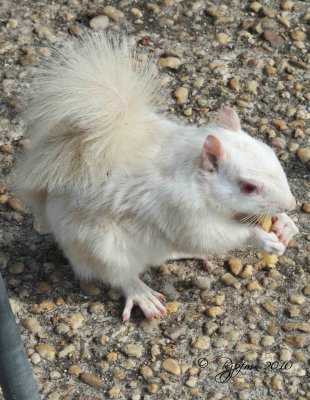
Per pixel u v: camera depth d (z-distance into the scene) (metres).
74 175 4.67
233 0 7.02
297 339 4.98
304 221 5.59
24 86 6.41
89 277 5.18
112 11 6.96
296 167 5.91
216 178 4.59
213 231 4.75
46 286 5.29
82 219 4.82
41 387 4.80
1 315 3.74
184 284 5.31
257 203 4.58
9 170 5.92
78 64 4.50
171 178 4.63
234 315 5.12
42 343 5.01
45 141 4.64
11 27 6.85
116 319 5.13
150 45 6.73
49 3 7.02
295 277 5.31
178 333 5.03
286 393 4.76
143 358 4.93
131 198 4.69
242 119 6.20
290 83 6.45
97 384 4.80
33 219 5.63
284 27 6.86
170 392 4.76
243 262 5.39
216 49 6.72
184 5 7.01
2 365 3.95
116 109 4.43
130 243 4.90
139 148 4.70
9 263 5.41
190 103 6.31
